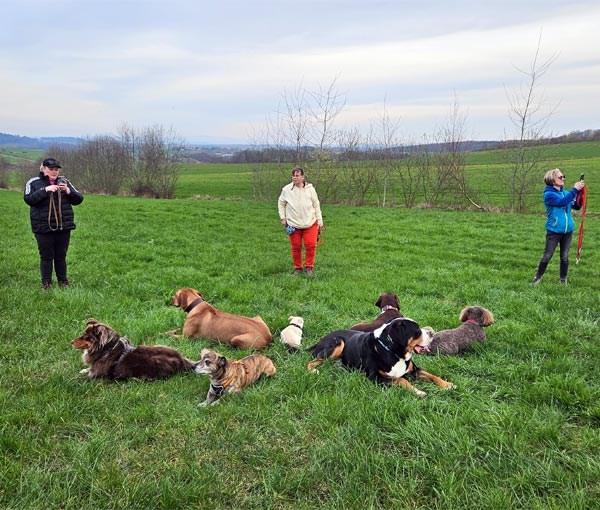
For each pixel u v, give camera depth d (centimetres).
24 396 434
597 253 1247
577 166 4416
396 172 3300
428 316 704
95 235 1498
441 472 332
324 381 478
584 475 329
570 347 571
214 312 609
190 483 323
